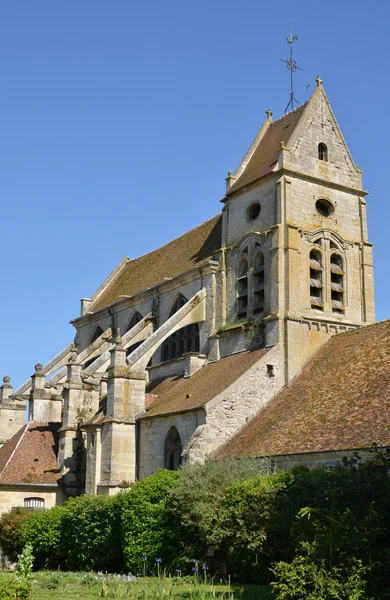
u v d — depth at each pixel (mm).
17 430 66188
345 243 51500
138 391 50500
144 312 62375
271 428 41219
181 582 31078
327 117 53250
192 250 60875
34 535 45031
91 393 56438
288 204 49625
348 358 43688
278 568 22406
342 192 52312
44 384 61719
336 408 38688
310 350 47625
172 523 35938
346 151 53281
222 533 31172
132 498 37812
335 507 24719
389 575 22125
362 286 51562
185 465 38844
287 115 55844
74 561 42500
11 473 53281
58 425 59625
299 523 24516
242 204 53281
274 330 47188
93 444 51094
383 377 38469
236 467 35969
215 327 53250
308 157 51375
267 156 53406
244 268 52219
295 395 43844
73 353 57125
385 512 24484
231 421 43750
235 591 27172
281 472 34031
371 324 46406
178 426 46000
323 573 21656
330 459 34562
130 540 37125
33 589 29969
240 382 44625
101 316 69312
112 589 28500
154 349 51938
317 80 54031
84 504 42594
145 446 48969
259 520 29844
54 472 54531
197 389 48156
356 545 22156
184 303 57406
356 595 20859
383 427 33625
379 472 26953
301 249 49281
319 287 49594
